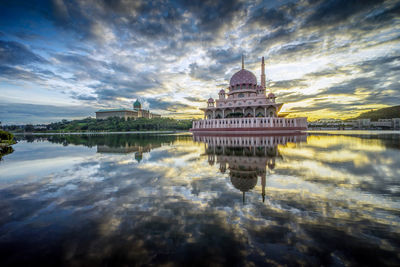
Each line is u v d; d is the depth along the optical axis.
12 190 10.74
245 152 24.52
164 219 7.34
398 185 11.05
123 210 8.13
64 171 15.27
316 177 12.84
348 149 26.50
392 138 45.19
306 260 5.16
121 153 25.62
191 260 5.16
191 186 11.20
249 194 9.84
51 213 7.91
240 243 5.89
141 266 4.96
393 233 6.34
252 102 86.19
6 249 5.68
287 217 7.43
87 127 166.75
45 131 178.50
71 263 5.09
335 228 6.65
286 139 44.72
